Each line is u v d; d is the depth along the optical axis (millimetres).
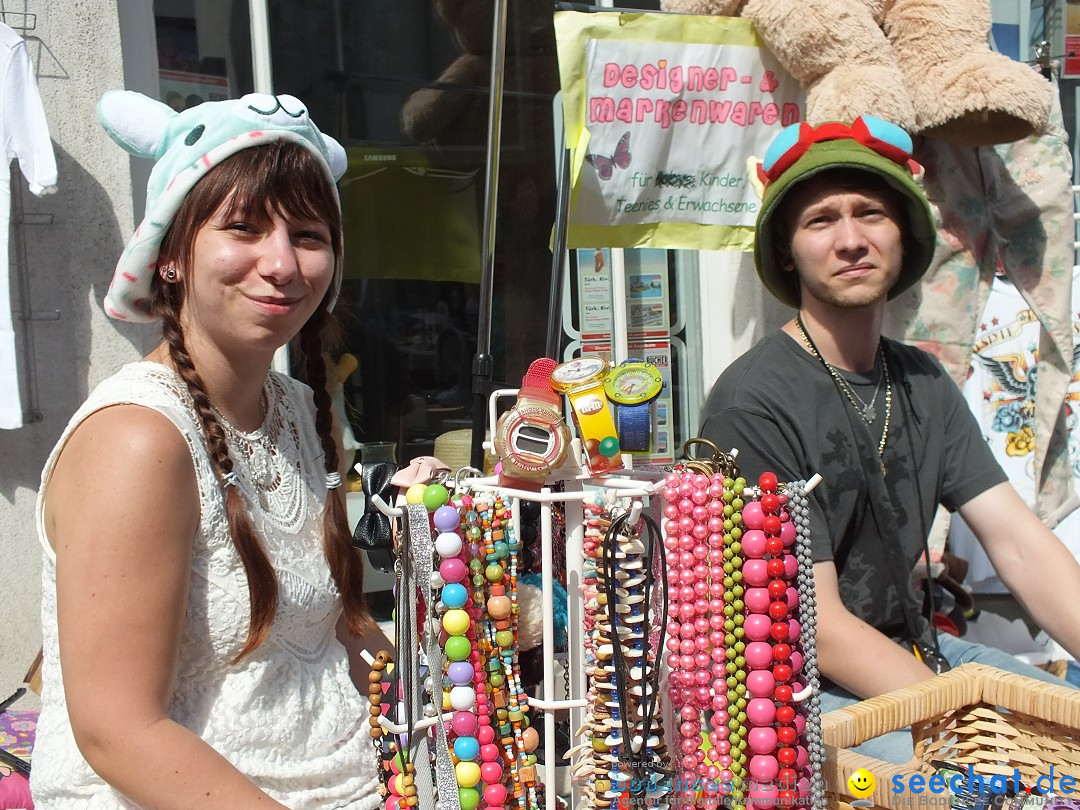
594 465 1364
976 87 2475
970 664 1604
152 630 1182
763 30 2604
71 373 2629
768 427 2047
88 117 2600
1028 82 2482
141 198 2730
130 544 1167
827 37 2514
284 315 1314
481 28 3223
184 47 2871
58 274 2598
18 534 2613
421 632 1378
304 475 1513
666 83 2607
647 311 3490
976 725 1558
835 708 1940
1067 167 2879
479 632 1342
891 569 2107
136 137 1450
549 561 1345
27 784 1726
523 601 1484
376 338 3170
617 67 2555
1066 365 2920
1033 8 3697
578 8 2514
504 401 2410
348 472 3080
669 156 2658
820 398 2094
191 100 2896
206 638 1298
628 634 1329
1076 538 3262
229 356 1360
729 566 1293
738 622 1301
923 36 2561
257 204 1277
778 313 3301
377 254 3160
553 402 1405
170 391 1279
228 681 1328
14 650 2627
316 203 1347
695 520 1321
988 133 2631
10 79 2338
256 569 1301
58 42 2557
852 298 2057
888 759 1784
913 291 2791
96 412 1231
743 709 1311
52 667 1335
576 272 3373
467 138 3246
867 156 2025
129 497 1171
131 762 1154
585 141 2482
